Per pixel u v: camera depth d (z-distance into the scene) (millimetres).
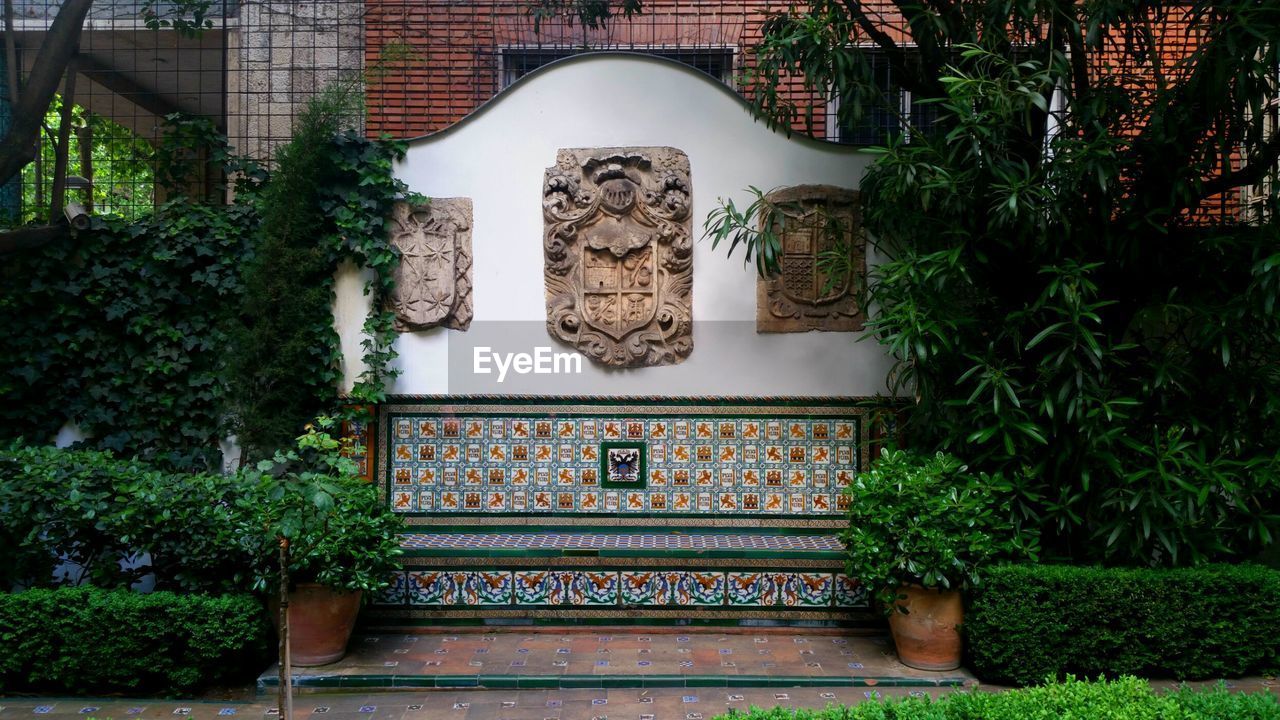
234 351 5863
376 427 6305
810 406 6301
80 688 5020
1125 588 5043
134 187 7168
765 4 7863
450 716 4758
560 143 6312
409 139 6297
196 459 6160
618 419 6348
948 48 5836
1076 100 5246
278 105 7363
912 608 5281
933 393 5621
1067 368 5164
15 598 4941
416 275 6246
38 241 6027
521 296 6312
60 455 5301
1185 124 5121
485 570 5945
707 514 6336
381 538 5312
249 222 6258
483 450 6340
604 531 6344
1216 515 5297
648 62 6289
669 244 6277
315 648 5270
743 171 6289
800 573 5934
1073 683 3871
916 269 5270
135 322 6141
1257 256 4922
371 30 7664
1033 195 5051
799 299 6270
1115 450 5328
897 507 5191
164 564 5445
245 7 7469
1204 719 3473
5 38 7191
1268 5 4598
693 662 5406
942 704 3662
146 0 7750
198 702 4926
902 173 5238
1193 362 5355
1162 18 5414
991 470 5539
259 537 4980
